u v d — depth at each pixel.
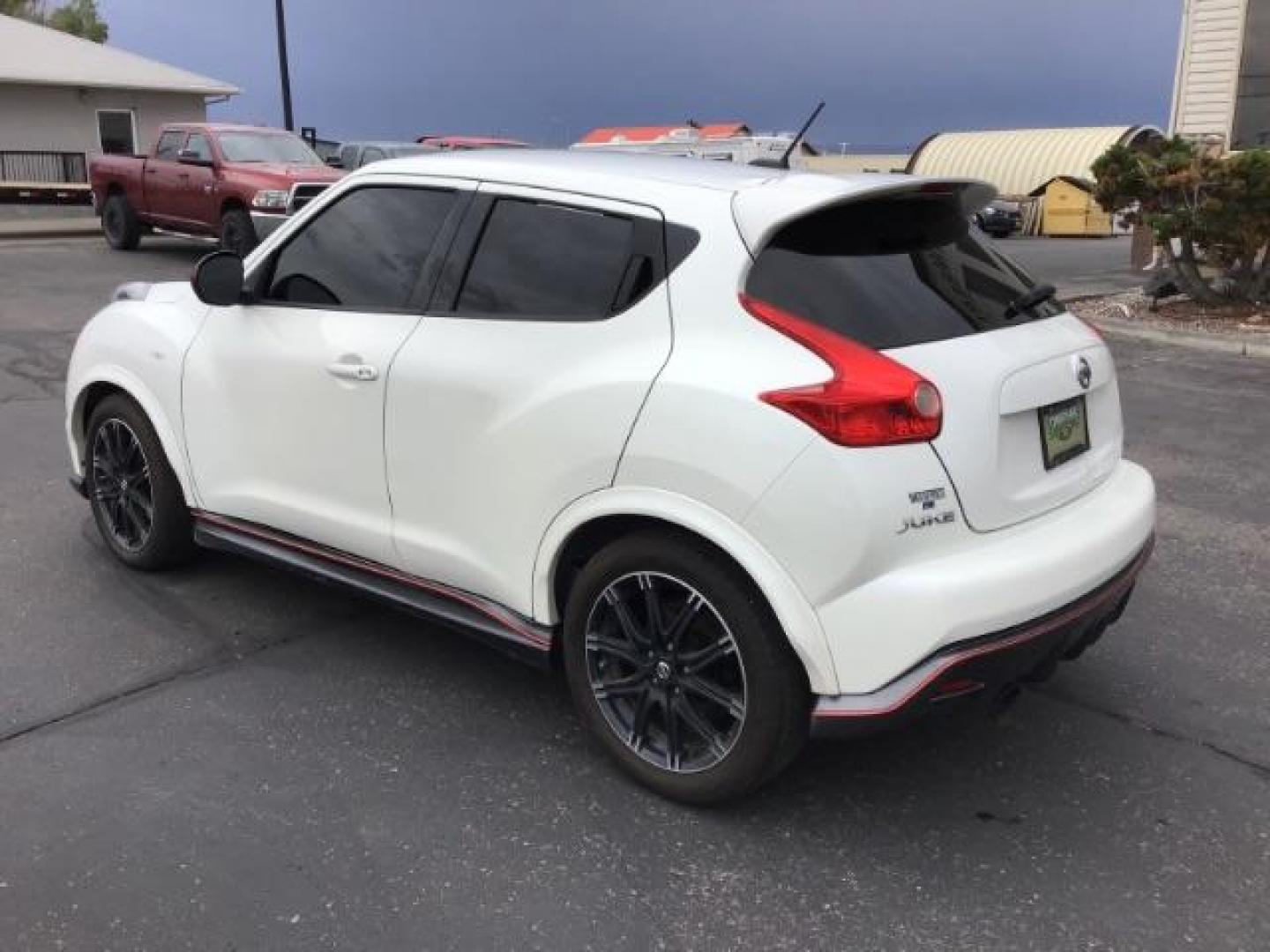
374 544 3.71
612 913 2.74
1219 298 12.80
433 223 3.61
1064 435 3.20
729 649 2.94
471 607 3.50
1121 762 3.47
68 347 9.80
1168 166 12.20
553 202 3.34
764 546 2.77
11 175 27.12
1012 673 2.86
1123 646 4.30
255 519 4.15
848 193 2.98
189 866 2.87
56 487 5.92
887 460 2.69
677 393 2.88
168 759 3.36
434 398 3.41
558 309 3.23
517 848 2.98
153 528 4.57
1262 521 5.80
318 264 3.90
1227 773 3.42
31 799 3.13
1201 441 7.48
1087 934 2.70
